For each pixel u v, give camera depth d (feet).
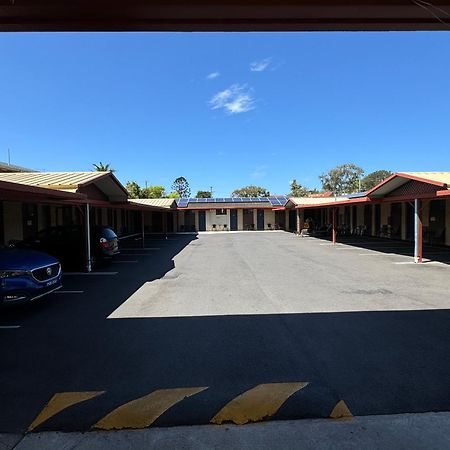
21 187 25.09
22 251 25.75
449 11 9.45
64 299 27.53
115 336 19.01
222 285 32.48
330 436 10.28
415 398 12.29
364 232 97.35
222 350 16.83
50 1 8.93
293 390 12.96
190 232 129.80
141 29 10.12
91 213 73.20
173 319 21.90
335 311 23.26
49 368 15.14
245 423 10.99
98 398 12.63
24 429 10.88
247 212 137.90
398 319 21.36
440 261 47.06
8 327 20.75
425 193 49.29
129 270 42.11
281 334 18.93
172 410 11.78
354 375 14.08
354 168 249.34
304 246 70.79
